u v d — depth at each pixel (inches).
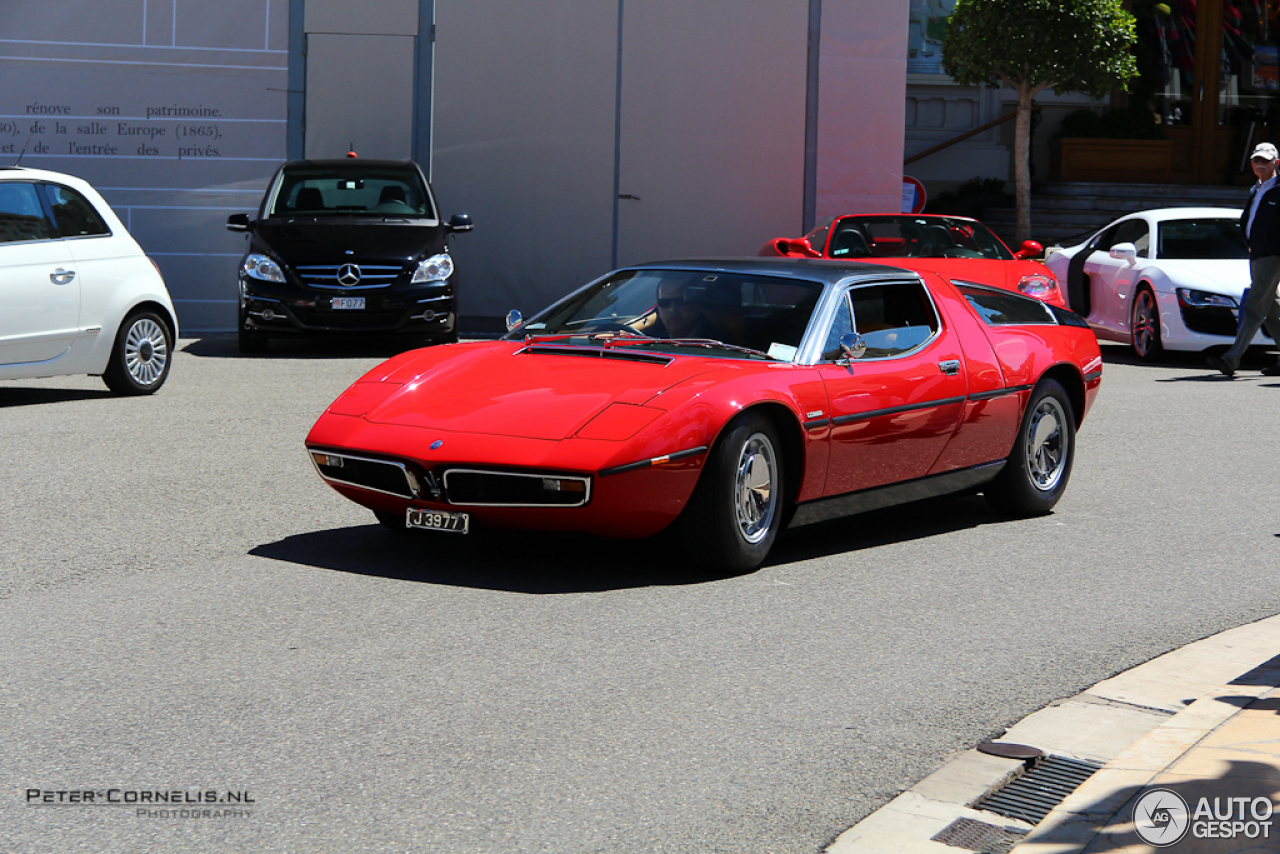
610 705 162.1
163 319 428.5
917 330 258.1
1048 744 154.3
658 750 148.9
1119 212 908.6
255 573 217.9
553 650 181.9
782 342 238.5
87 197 413.1
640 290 257.4
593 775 141.8
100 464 308.0
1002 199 939.3
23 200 392.2
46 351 390.6
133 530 246.2
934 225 534.3
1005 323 281.6
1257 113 1007.0
